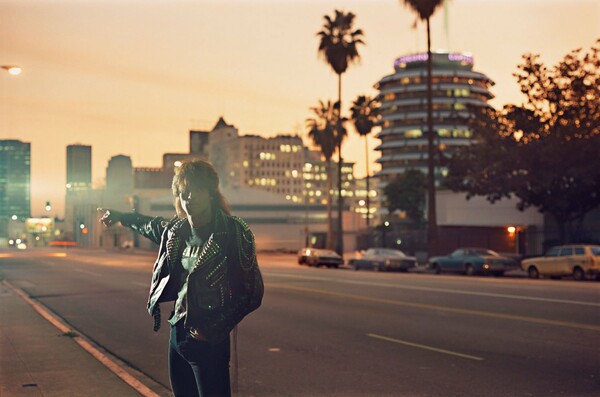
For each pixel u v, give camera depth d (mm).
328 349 11555
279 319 15555
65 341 12117
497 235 50750
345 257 69125
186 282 3533
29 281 31391
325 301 19359
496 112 41844
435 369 9680
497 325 13812
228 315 3477
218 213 3549
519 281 26625
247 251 3508
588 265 29391
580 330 12891
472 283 25250
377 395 8211
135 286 27438
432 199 44094
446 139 131000
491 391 8305
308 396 8227
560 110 39688
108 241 148875
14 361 10109
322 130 73688
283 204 118562
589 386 8516
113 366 9680
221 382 3572
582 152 37594
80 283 29609
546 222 47719
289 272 35594
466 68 136750
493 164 41344
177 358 3701
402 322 14672
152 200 110625
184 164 3527
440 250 55000
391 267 41531
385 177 141875
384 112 140750
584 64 39062
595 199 39281
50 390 8156
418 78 134750
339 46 62562
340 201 61844
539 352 10805
